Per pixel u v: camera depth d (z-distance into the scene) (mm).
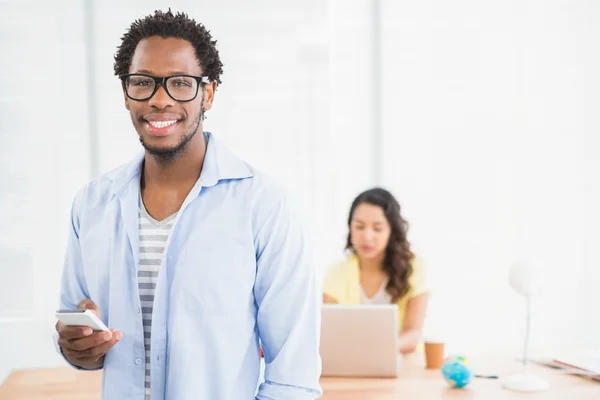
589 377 2320
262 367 2119
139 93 1303
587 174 3945
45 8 3629
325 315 2330
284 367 1379
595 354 2561
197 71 1333
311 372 1401
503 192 3928
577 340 3941
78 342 1336
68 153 3680
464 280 3922
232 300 1361
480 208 3922
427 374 2396
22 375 2408
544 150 3934
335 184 3867
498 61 3904
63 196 3678
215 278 1354
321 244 3861
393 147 3891
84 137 3695
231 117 3791
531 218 3941
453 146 3906
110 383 1403
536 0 3898
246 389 1397
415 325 2920
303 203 3850
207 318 1352
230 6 3764
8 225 3615
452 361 2240
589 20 3914
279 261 1383
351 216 2988
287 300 1383
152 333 1358
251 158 3814
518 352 2713
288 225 1398
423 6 3873
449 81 3895
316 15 3818
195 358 1351
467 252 3922
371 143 3881
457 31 3887
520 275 2254
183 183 1414
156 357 1366
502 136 3914
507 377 2318
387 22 3863
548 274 3953
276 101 3811
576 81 3920
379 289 3014
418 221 3906
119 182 1445
